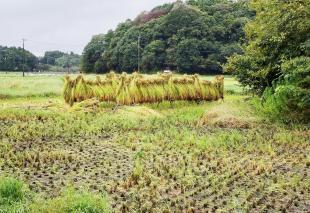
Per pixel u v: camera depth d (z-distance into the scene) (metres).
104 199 8.86
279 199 9.74
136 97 24.42
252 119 19.17
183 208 9.08
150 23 83.31
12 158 12.54
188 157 13.29
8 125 17.89
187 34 73.75
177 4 79.00
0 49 117.12
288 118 19.11
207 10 78.38
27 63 119.69
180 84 26.44
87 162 12.60
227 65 22.78
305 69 17.73
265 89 20.98
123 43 84.38
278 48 20.55
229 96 33.03
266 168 12.01
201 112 22.61
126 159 13.04
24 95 30.95
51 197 9.38
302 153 13.83
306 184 10.64
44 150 13.93
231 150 14.32
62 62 150.00
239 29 70.88
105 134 16.84
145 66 77.75
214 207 9.08
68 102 23.55
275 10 20.34
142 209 8.85
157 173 11.38
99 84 24.17
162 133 16.89
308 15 19.44
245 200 9.59
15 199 8.70
